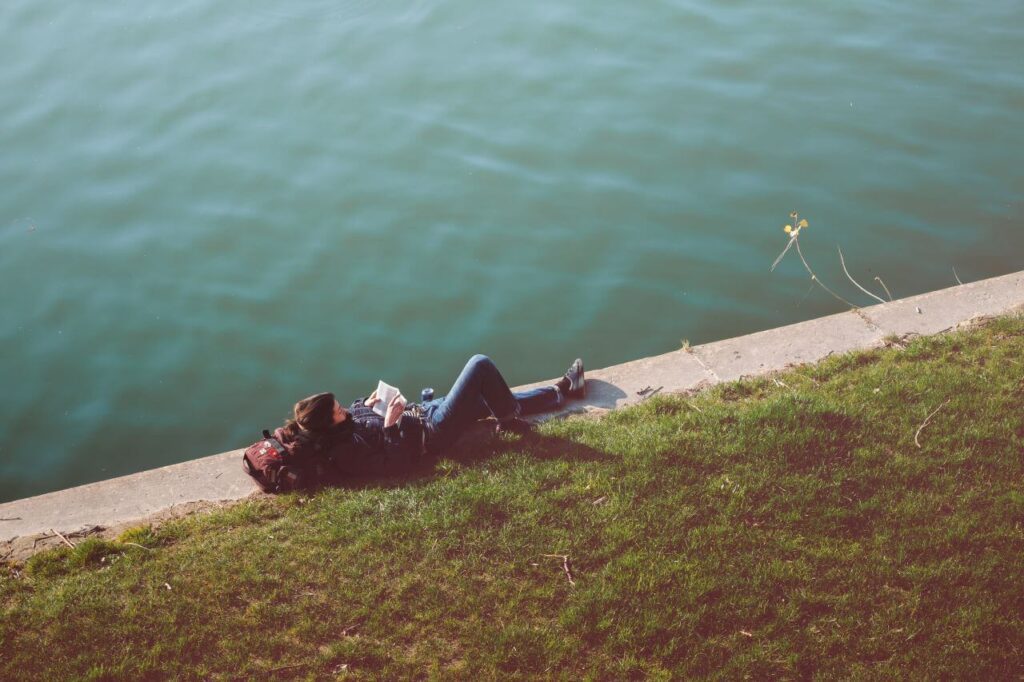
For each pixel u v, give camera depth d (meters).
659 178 9.45
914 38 11.66
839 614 4.49
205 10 13.09
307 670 4.34
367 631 4.52
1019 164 9.46
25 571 4.93
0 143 10.45
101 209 9.42
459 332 7.95
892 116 10.20
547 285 8.34
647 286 8.28
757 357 6.36
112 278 8.60
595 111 10.43
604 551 4.85
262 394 7.51
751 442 5.48
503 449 5.62
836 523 4.96
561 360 7.66
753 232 8.77
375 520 5.12
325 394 5.31
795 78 10.88
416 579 4.76
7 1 13.49
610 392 6.18
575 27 12.09
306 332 8.01
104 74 11.65
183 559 4.94
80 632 4.53
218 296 8.38
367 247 8.80
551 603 4.62
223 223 9.16
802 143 9.83
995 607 4.47
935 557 4.75
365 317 8.12
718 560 4.78
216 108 10.86
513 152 9.87
